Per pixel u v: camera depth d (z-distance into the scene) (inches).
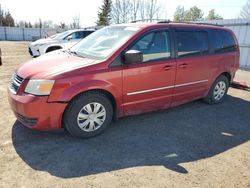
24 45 992.9
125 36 159.9
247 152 142.0
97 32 191.0
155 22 178.1
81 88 135.9
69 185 106.4
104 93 149.3
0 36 1734.7
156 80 166.2
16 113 139.5
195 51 188.9
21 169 116.3
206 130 169.0
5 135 147.7
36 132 152.5
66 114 139.0
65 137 148.5
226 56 214.1
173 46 174.2
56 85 130.5
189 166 124.6
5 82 273.3
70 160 125.3
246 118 195.0
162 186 108.3
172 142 149.4
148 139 151.6
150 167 122.3
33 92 131.6
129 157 130.4
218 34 209.8
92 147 138.9
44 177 111.1
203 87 203.0
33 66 146.4
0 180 107.8
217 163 128.9
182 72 180.1
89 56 156.6
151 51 163.0
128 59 144.4
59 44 475.2
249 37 438.0
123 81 150.9
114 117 160.1
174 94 181.5
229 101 238.8
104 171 117.4
